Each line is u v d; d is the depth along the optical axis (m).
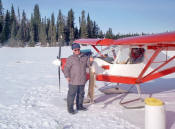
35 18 62.06
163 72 4.29
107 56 4.30
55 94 4.86
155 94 4.96
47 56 18.84
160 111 2.48
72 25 52.22
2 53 23.34
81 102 3.61
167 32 3.27
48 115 3.36
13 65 11.55
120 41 3.54
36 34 60.38
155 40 2.97
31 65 11.67
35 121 3.07
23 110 3.60
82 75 3.41
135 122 3.06
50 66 11.25
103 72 4.12
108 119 3.19
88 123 3.01
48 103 4.07
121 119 3.20
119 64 4.05
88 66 3.59
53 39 49.09
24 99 4.36
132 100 4.25
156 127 2.48
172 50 4.11
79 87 3.53
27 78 7.22
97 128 2.81
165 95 4.82
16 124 2.94
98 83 6.36
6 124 2.93
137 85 4.18
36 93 4.94
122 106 3.91
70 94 3.41
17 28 59.91
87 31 50.66
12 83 6.21
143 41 3.14
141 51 4.18
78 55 3.40
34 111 3.55
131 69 4.07
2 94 4.77
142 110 3.67
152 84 6.37
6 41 52.31
